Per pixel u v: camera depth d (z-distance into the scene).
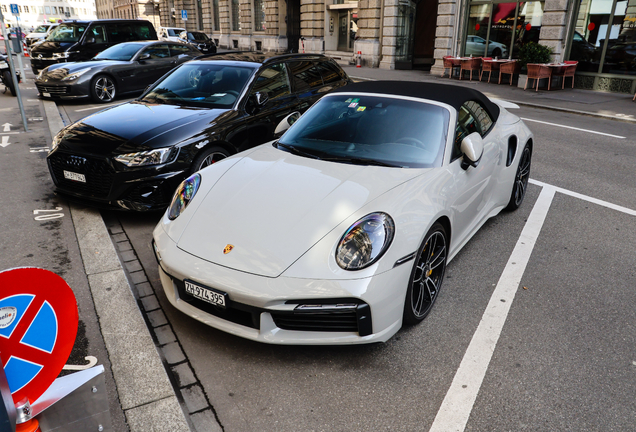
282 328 2.51
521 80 14.61
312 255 2.45
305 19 25.22
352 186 2.87
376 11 20.56
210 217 2.78
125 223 4.51
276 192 2.87
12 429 1.48
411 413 2.28
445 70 17.58
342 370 2.57
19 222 4.36
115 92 11.35
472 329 2.94
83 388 1.68
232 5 33.78
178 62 12.68
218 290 2.45
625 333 2.93
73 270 3.50
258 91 5.34
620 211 4.96
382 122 3.50
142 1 54.22
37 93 12.49
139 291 3.34
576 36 14.29
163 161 4.23
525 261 3.84
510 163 4.37
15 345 1.52
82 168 4.30
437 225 2.91
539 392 2.42
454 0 17.20
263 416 2.26
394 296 2.53
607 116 10.32
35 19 124.62
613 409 2.32
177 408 2.25
